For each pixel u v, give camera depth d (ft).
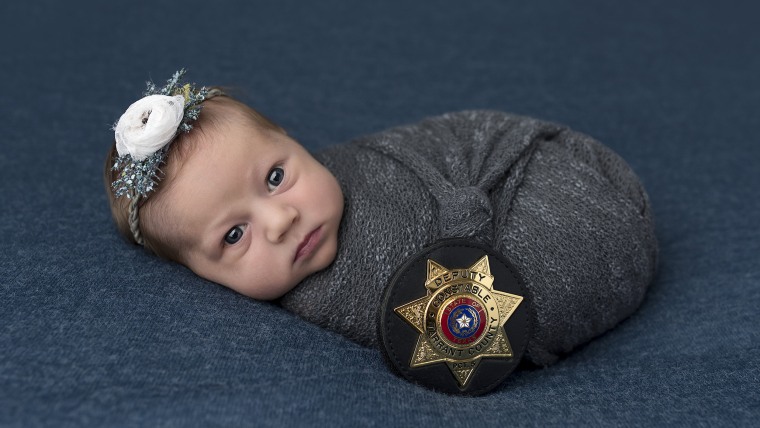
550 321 3.88
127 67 7.03
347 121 6.38
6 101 6.42
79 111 6.28
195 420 3.05
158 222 3.83
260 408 3.15
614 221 4.01
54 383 3.16
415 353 3.64
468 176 4.01
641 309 4.66
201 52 7.37
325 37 7.84
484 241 3.77
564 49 7.78
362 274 3.84
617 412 3.51
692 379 3.85
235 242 3.77
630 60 7.61
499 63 7.45
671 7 8.89
